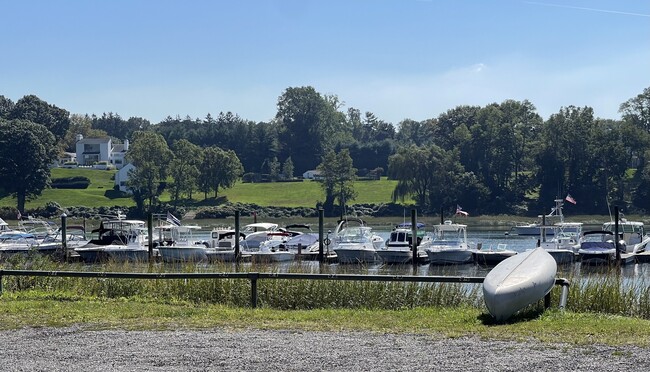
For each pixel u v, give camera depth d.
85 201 131.88
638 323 17.11
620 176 120.38
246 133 184.50
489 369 12.48
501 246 53.81
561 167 123.00
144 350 14.48
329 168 124.56
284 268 34.94
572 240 53.25
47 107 198.38
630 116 140.00
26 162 121.31
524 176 129.88
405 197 129.50
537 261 19.61
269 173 162.25
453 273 46.19
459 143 133.75
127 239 54.16
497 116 131.75
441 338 15.47
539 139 128.38
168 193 139.50
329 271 41.44
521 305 17.73
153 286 24.12
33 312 19.27
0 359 13.80
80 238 61.22
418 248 53.25
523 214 120.38
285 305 22.94
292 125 181.88
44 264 32.03
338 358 13.58
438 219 115.44
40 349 14.68
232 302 23.19
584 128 121.75
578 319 17.69
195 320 18.16
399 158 123.12
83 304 20.75
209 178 133.00
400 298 22.83
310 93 181.50
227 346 14.83
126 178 142.00
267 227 61.56
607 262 45.66
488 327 16.80
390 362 13.18
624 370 12.28
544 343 14.64
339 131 193.62
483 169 130.00
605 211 118.50
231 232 57.72
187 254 49.88
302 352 14.17
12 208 117.06
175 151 133.88
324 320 18.09
